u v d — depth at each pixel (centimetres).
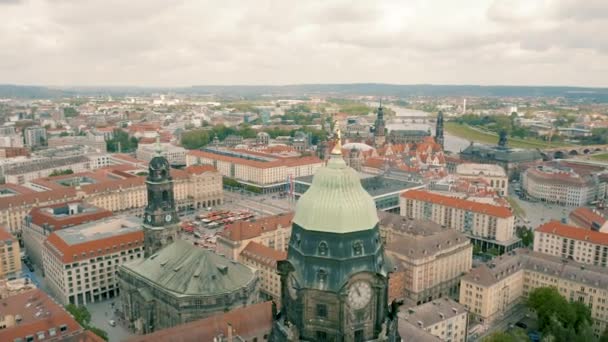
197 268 17712
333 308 6288
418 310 17100
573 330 16375
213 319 14725
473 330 19462
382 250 6725
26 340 14425
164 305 17612
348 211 6328
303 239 6419
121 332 19275
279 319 6856
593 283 19975
